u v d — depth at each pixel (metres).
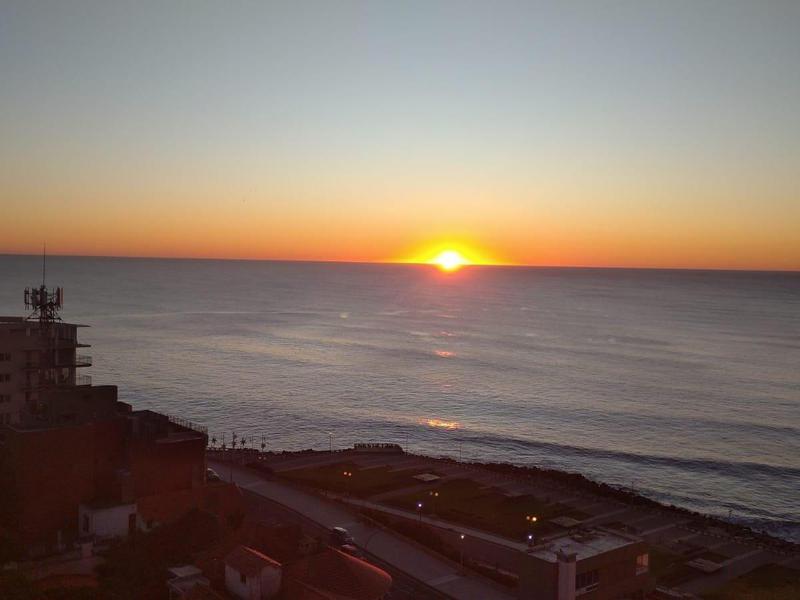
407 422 164.25
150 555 61.28
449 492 104.50
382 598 56.44
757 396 190.62
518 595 61.44
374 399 185.38
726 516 110.44
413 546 75.06
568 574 58.03
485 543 78.62
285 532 65.50
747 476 129.38
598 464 136.12
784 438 152.38
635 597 64.19
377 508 93.62
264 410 171.00
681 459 138.50
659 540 90.50
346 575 54.19
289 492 92.62
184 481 73.12
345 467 116.31
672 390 197.88
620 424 163.75
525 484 111.69
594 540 65.94
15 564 57.72
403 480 109.75
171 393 182.88
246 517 73.75
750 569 82.25
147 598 54.12
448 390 196.88
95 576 57.00
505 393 193.75
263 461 118.38
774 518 110.06
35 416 75.94
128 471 69.88
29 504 65.62
